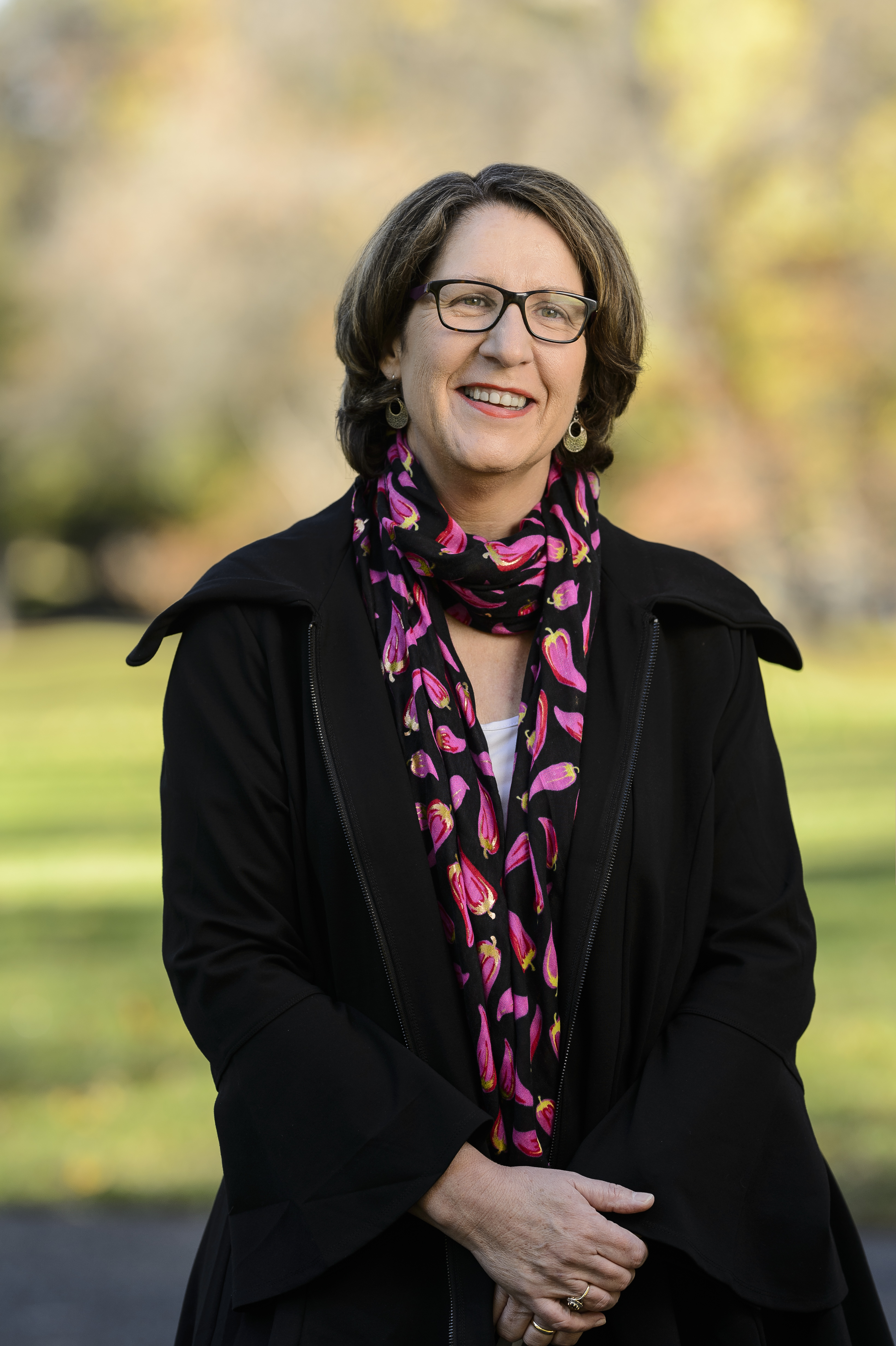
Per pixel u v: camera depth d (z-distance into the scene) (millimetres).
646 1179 3609
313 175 52469
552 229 4016
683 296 47719
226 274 55906
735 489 51125
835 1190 3979
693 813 3979
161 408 61906
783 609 55375
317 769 3873
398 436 4258
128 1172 8844
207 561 76438
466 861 3811
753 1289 3652
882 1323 3955
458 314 3971
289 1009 3717
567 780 3859
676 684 4070
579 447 4277
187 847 3877
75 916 16578
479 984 3748
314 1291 3609
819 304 47938
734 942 3943
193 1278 4172
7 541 82750
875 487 51531
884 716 39031
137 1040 11461
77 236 58875
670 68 47156
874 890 15703
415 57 50625
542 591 4086
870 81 45781
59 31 61969
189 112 55531
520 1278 3512
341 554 4125
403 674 3930
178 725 3951
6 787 31281
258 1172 3660
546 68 48344
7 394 63531
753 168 46906
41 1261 7719
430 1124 3580
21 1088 10398
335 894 3826
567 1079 3793
